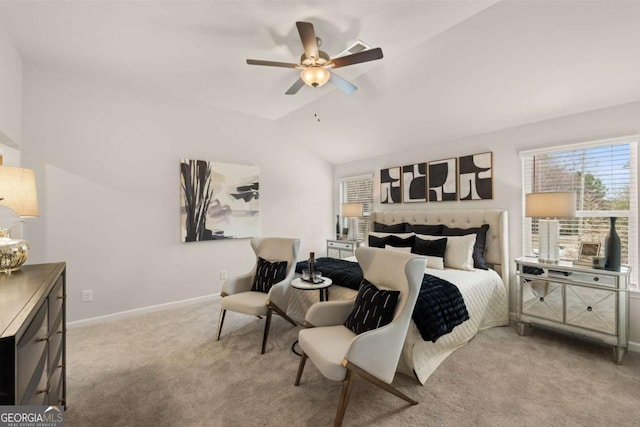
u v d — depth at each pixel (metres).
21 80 2.80
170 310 3.61
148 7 2.09
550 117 3.02
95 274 3.22
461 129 3.62
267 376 2.14
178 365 2.30
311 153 5.28
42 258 2.93
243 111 4.30
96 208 3.23
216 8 2.10
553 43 2.28
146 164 3.55
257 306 2.56
